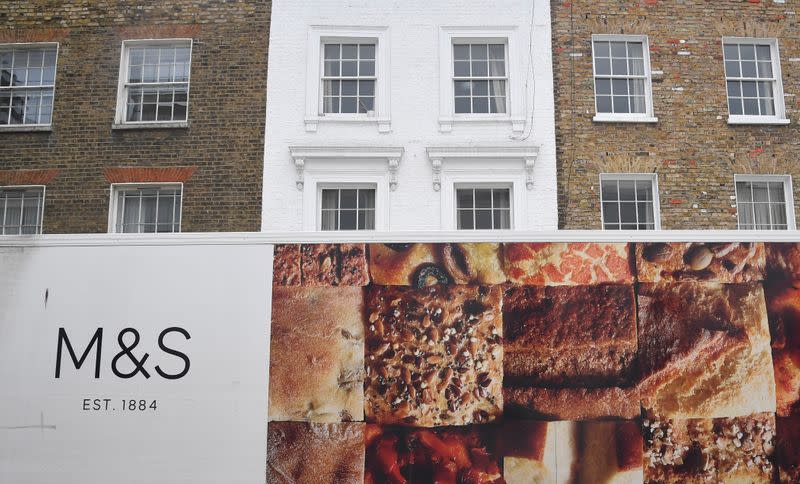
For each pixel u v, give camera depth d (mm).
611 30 13141
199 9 13180
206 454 6734
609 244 7086
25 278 6980
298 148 12555
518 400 6820
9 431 6754
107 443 6742
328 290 6984
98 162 12789
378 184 12617
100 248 7039
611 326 6945
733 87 13219
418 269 7012
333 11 13125
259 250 7051
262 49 13039
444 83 12938
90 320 6926
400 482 6688
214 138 12781
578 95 12922
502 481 6703
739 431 6840
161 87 13188
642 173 12711
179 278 6992
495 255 7039
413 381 6844
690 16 13188
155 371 6848
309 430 6773
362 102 13102
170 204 12875
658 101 12953
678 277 7047
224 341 6898
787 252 7137
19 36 13195
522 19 13133
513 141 12734
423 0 13156
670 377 6891
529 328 6926
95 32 13188
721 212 12641
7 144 12891
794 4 13172
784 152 12867
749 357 6945
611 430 6793
